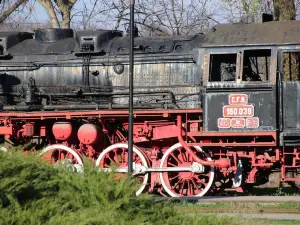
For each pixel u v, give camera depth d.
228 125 24.64
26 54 28.45
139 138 26.09
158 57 26.73
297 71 25.69
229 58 25.45
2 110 27.41
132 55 21.67
